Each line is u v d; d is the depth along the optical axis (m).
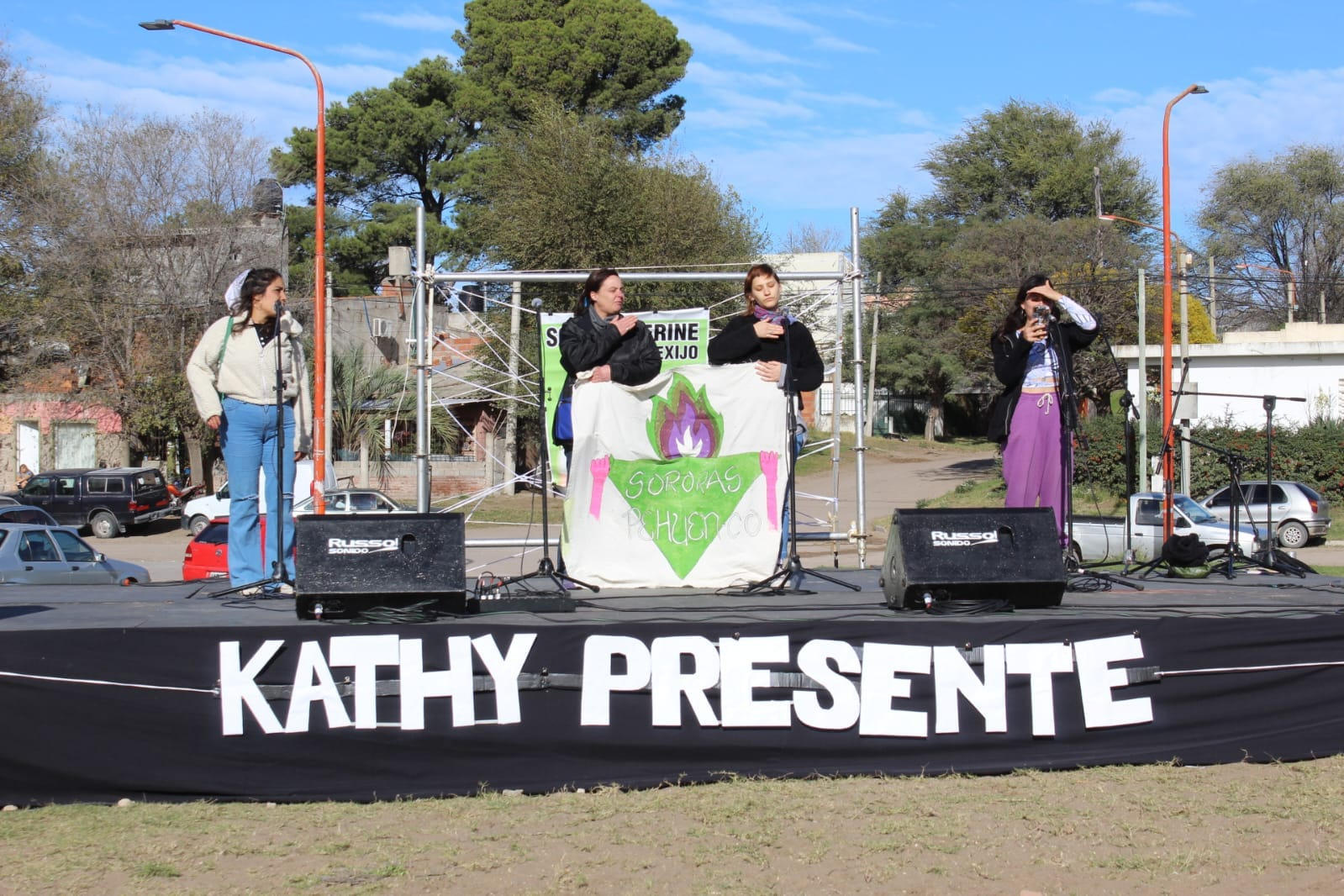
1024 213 55.94
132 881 4.25
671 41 46.53
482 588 5.96
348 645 5.18
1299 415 29.86
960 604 5.52
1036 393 6.75
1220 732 5.49
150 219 32.94
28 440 35.59
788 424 6.47
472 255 44.00
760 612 5.58
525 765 5.23
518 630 5.25
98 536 30.09
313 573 5.24
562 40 45.38
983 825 4.75
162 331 33.00
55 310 32.72
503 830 4.75
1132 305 38.31
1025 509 5.64
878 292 57.34
